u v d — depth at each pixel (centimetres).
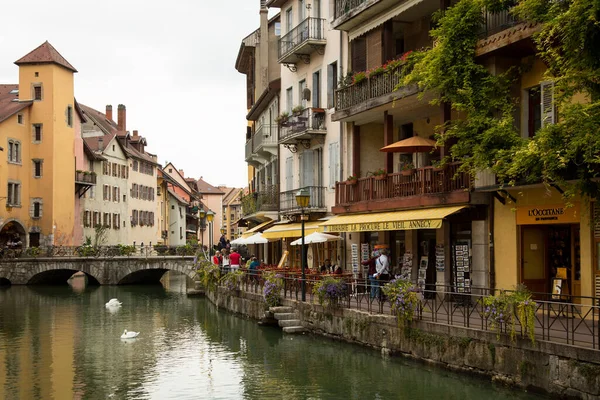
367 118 2480
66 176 5834
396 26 2402
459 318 1533
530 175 1425
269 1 3381
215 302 3266
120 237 7275
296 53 3059
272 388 1448
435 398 1278
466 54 1748
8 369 1752
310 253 3170
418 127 2372
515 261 1730
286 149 3459
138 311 3194
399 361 1577
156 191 8638
